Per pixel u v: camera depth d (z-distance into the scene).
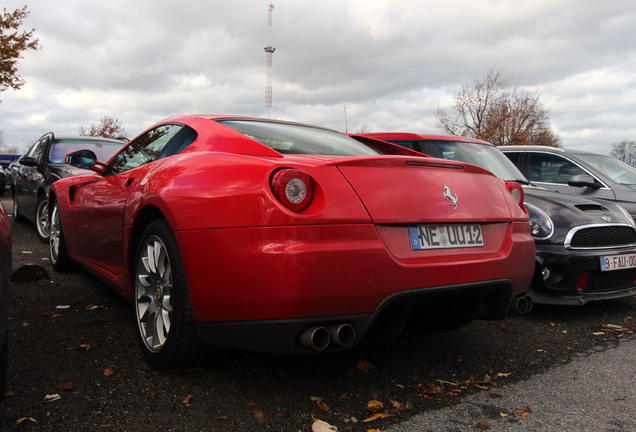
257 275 1.88
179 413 1.99
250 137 2.49
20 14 13.24
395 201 2.08
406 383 2.39
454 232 2.27
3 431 1.78
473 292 2.31
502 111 37.84
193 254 2.04
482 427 1.97
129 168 3.13
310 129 3.04
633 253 3.76
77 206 3.70
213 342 2.08
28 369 2.32
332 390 2.27
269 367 2.49
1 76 13.18
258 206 1.92
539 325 3.50
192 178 2.16
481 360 2.74
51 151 6.13
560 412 2.12
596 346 3.05
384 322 2.18
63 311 3.22
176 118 2.99
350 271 1.91
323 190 1.95
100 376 2.29
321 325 1.94
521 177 5.07
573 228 3.62
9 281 1.73
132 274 2.71
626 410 2.15
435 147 5.21
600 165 5.84
